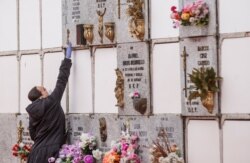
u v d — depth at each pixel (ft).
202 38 24.77
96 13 28.43
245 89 23.76
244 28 23.79
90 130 28.73
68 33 29.55
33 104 28.71
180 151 25.43
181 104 25.45
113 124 27.81
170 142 25.77
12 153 31.73
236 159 23.93
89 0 28.68
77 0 29.17
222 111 24.29
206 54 24.64
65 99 29.76
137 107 26.66
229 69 24.14
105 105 28.27
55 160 28.48
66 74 29.01
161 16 26.23
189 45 25.13
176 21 25.05
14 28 32.12
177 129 25.57
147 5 26.61
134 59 27.02
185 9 24.71
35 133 29.27
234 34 24.02
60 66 29.12
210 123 24.64
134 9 26.76
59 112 28.91
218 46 24.40
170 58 25.95
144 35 26.68
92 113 28.71
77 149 28.25
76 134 29.27
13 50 32.17
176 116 25.61
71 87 29.53
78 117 29.22
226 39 24.23
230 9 24.11
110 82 28.09
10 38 32.30
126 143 26.58
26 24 31.60
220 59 24.36
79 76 29.25
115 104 27.84
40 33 30.96
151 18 26.55
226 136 24.18
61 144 28.94
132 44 27.09
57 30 30.19
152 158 25.85
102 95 28.37
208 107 24.38
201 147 24.90
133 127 26.99
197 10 24.40
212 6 24.44
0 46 32.63
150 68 26.58
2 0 32.60
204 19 24.53
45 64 30.76
